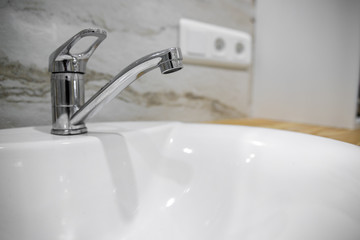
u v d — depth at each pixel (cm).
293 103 67
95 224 33
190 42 58
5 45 39
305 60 64
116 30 49
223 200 35
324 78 61
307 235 24
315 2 61
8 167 28
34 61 41
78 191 32
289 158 32
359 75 55
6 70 39
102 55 47
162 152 42
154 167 40
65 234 31
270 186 32
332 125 60
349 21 56
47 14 41
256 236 29
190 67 61
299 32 65
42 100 42
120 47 49
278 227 28
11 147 28
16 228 28
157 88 55
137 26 51
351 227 21
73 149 32
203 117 65
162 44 55
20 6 39
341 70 58
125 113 51
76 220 32
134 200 37
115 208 35
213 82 66
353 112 56
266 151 34
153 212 37
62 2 43
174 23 57
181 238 35
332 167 27
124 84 32
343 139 44
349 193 23
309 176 29
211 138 40
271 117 73
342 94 58
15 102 40
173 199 39
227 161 37
